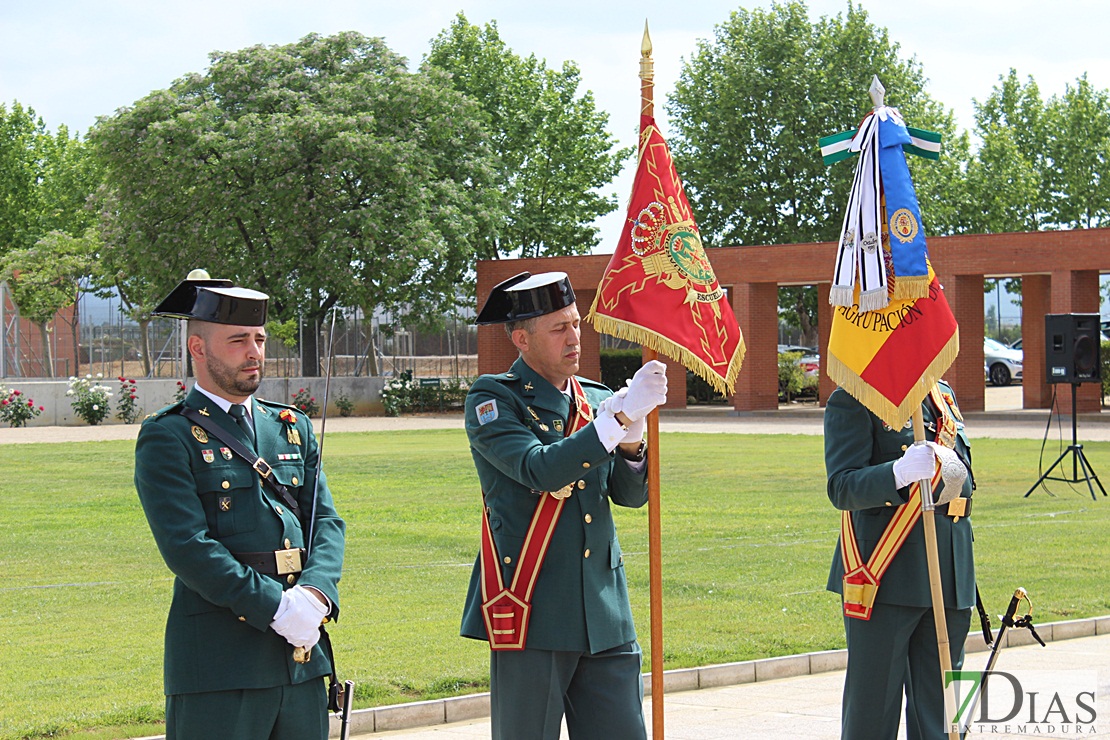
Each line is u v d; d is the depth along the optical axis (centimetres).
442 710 728
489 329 4359
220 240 4225
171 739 451
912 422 575
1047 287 3700
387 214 4244
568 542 490
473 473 2209
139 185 4284
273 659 450
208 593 437
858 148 573
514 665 488
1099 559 1215
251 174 4288
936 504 553
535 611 486
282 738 458
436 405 4441
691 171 5159
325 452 2688
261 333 475
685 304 500
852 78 5078
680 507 1683
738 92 5059
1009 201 5644
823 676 840
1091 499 1719
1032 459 2272
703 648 869
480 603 505
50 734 666
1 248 6309
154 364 4394
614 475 507
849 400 585
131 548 1377
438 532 1484
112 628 951
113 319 4672
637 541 1379
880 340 565
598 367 4150
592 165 5497
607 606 491
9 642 899
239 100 4431
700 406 4369
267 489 468
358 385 4350
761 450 2567
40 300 5206
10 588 1127
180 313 469
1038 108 6041
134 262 4391
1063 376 1867
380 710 708
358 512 1677
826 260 3738
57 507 1772
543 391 504
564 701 499
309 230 4238
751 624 946
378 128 4438
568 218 5403
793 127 5056
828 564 1212
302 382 4281
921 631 586
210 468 455
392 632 923
